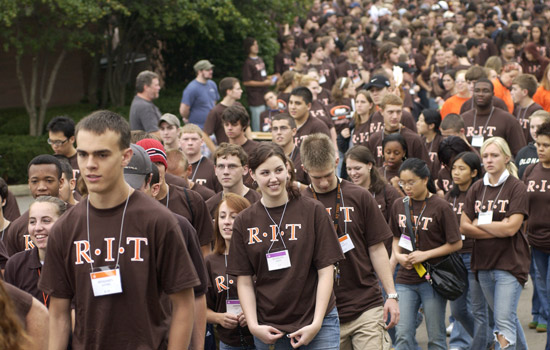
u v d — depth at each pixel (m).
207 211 6.80
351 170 7.73
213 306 6.38
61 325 4.42
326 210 5.87
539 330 8.91
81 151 4.09
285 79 14.52
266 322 5.53
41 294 5.73
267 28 21.89
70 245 4.29
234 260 5.62
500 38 22.28
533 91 11.98
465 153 8.31
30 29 18.03
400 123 10.29
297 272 5.47
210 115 12.70
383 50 16.83
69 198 7.22
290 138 9.12
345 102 14.52
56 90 22.80
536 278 8.56
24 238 6.62
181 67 22.97
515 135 10.89
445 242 7.45
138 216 4.25
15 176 16.97
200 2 19.11
